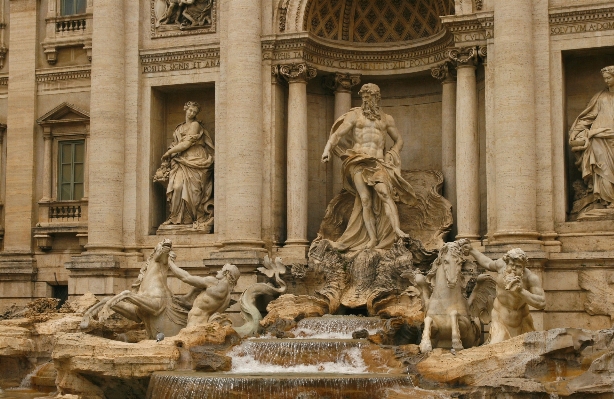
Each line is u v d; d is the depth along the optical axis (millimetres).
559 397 24688
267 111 37688
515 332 28375
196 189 38906
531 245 33344
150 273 33406
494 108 34719
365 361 28250
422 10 38938
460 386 26031
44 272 42031
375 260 35312
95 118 39375
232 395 25578
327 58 39125
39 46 43000
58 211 42125
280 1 38094
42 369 33375
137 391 28969
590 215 33781
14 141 42812
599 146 33875
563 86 34844
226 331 30328
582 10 34188
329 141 36375
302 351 28812
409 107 40156
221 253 36562
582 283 33250
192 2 39281
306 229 37594
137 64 39656
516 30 34188
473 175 35344
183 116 40562
